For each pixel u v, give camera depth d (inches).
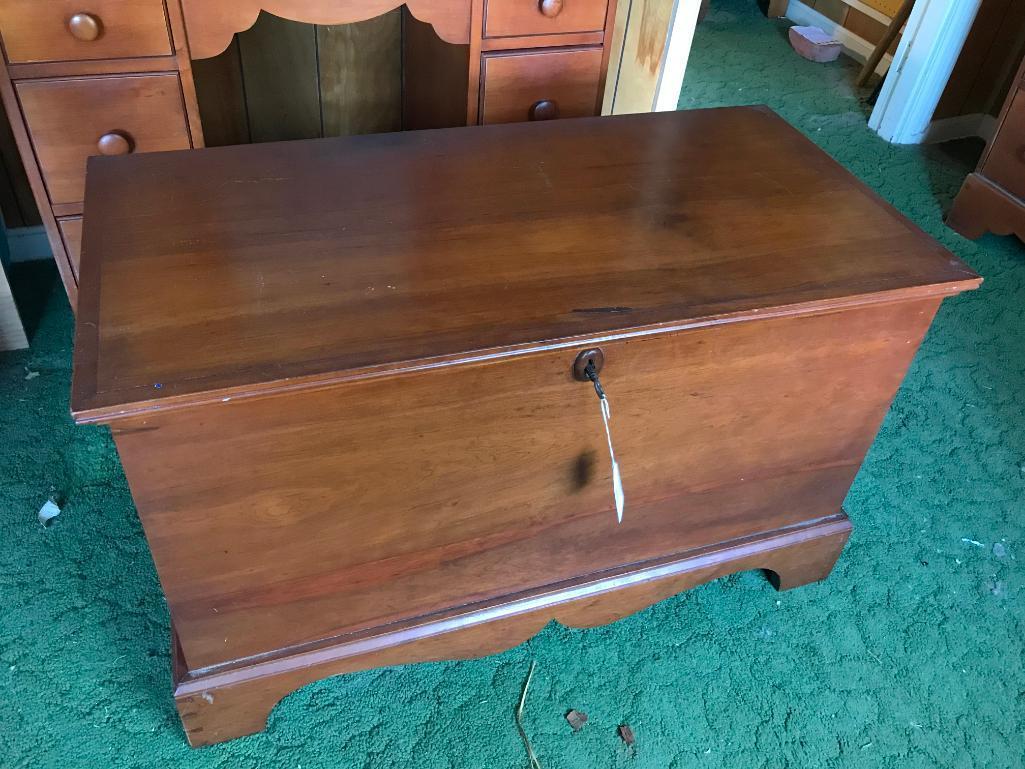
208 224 40.3
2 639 47.5
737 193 46.2
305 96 70.9
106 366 32.1
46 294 70.8
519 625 46.2
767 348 40.4
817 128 105.0
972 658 51.4
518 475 40.4
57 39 51.5
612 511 44.5
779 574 52.8
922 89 98.2
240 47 66.1
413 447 37.0
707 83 112.8
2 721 44.0
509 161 47.3
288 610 40.9
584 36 62.6
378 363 33.0
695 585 50.3
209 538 36.4
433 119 70.4
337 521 38.3
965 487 62.1
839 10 123.8
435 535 41.1
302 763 43.6
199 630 39.7
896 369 45.0
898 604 54.1
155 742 43.8
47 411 61.0
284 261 38.2
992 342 75.0
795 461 47.3
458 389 35.7
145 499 34.1
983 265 84.0
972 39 96.3
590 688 48.0
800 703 48.3
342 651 42.9
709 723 47.0
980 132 105.7
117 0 51.3
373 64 71.1
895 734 47.3
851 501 60.5
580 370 37.1
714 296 38.2
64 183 57.1
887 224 44.7
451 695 47.1
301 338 34.1
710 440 43.5
